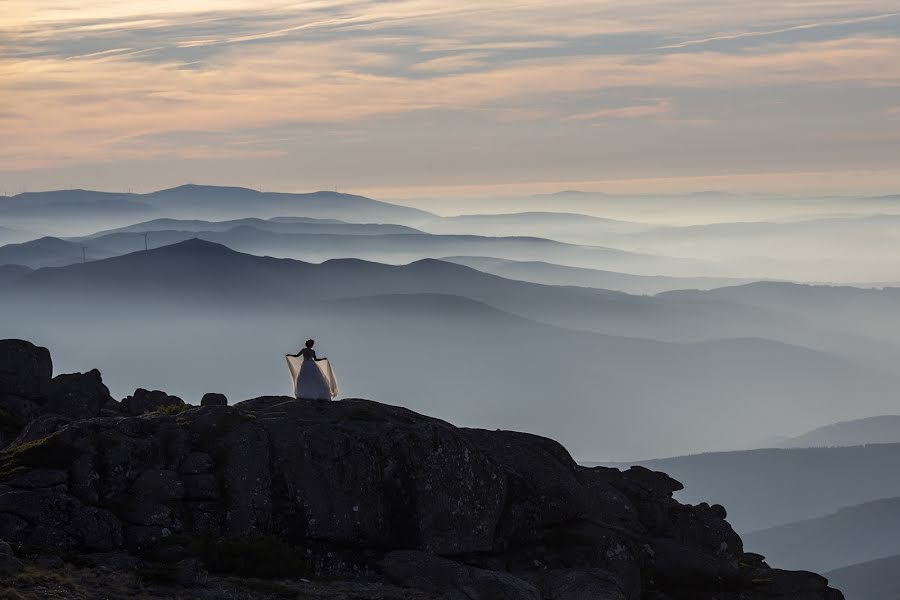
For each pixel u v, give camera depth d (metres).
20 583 77.62
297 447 102.81
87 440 100.75
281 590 86.25
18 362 141.62
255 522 98.25
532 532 108.69
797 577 117.31
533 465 113.94
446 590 93.38
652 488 130.00
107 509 95.00
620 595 96.31
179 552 91.25
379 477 103.00
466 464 106.12
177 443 103.06
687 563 113.88
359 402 113.44
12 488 94.19
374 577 96.88
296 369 115.62
